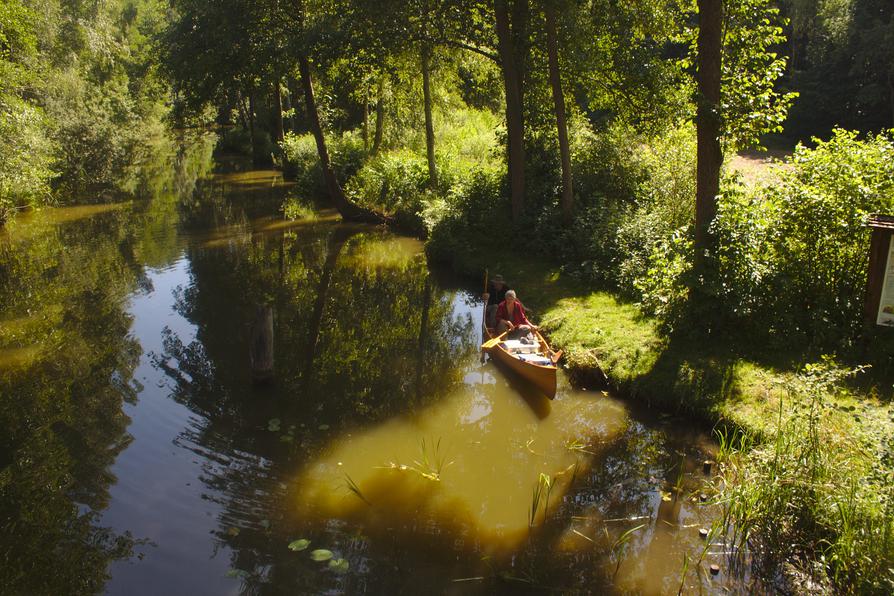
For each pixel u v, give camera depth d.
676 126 15.11
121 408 8.82
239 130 49.69
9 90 21.83
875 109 28.94
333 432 8.27
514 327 10.59
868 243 8.65
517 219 16.00
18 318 12.59
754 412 7.52
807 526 5.60
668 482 6.93
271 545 5.98
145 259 17.31
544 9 13.91
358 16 16.98
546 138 17.69
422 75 22.02
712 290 8.88
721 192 9.66
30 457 7.57
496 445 7.97
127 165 38.06
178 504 6.61
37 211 24.20
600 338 10.01
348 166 26.58
